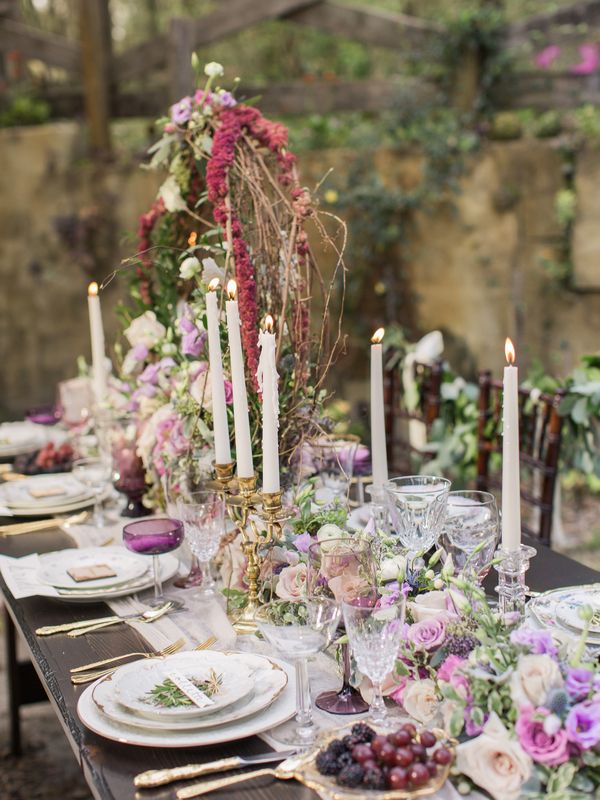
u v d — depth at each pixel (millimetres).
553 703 1186
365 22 6168
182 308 2357
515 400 1484
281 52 8484
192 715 1351
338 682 1523
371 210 5988
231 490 1890
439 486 1739
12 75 6867
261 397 1799
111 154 6398
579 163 5691
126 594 1984
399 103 6148
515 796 1158
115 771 1296
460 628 1377
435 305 6051
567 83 5945
